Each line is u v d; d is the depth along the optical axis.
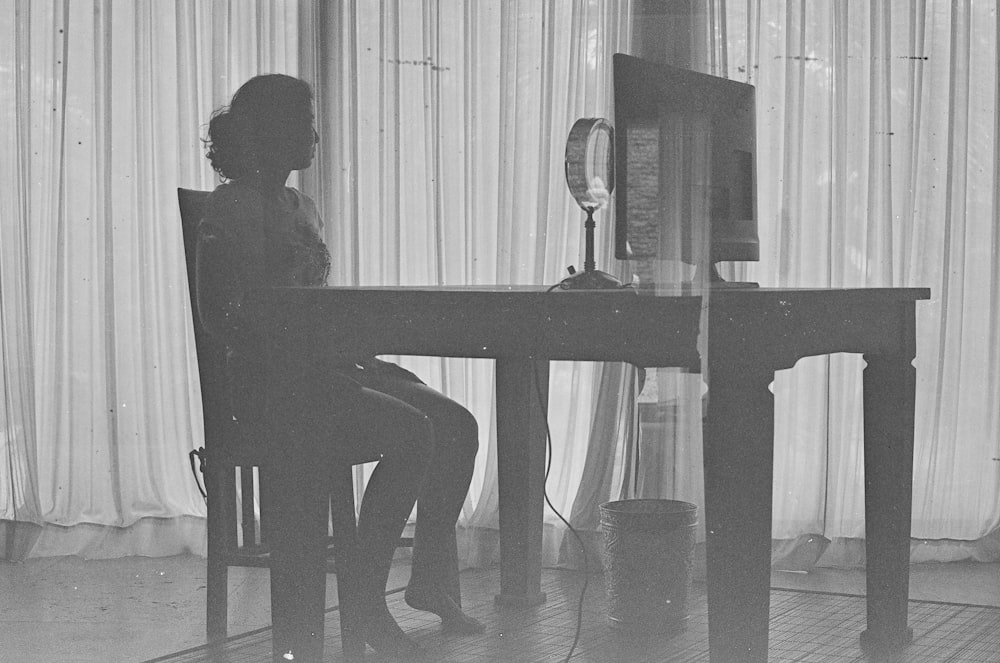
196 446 2.97
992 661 1.71
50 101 2.96
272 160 2.13
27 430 2.87
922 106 2.32
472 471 1.99
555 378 2.23
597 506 2.15
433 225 2.25
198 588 2.30
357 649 1.84
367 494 1.91
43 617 2.12
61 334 2.95
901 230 2.34
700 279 1.78
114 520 2.86
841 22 2.28
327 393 1.91
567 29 2.17
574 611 1.87
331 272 2.20
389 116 2.23
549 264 2.19
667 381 2.12
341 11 2.24
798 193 2.29
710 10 1.97
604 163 1.93
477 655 1.75
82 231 2.97
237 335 1.93
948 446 2.39
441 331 1.71
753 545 1.59
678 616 1.77
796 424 2.39
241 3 2.80
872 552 1.90
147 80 2.93
